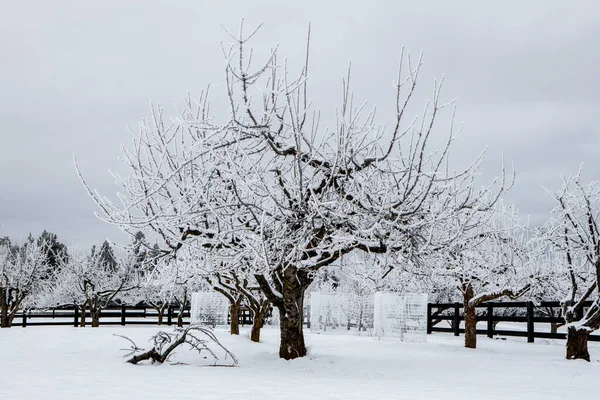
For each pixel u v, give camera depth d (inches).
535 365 531.8
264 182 437.1
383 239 455.8
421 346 737.0
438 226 506.9
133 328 997.8
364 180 457.7
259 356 528.4
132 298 1524.4
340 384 373.4
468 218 490.3
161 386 334.0
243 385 350.6
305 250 443.8
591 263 653.9
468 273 711.7
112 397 287.3
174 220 462.3
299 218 454.0
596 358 633.6
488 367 509.7
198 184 481.4
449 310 1238.3
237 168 444.1
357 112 444.1
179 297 1346.0
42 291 1386.6
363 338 892.6
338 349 671.8
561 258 740.0
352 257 569.0
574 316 609.0
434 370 482.9
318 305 1218.6
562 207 648.4
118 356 522.0
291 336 514.3
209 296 1035.9
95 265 1275.8
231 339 705.6
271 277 525.7
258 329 703.1
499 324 1460.4
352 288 1262.3
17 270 1197.7
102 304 1224.2
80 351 568.1
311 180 458.9
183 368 446.0
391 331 898.7
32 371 399.2
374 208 444.5
